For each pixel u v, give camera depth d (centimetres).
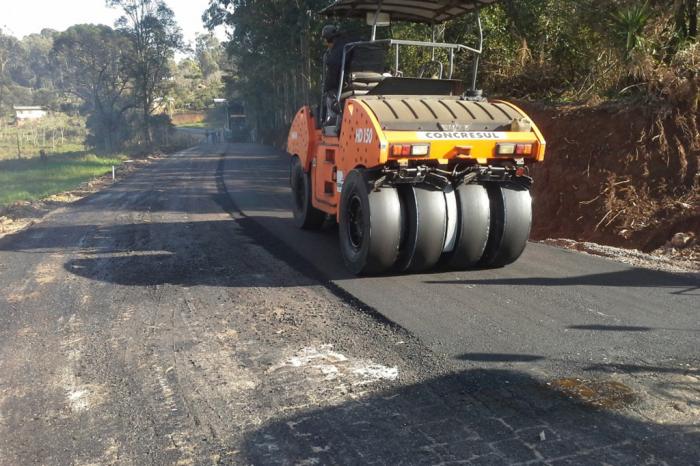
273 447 337
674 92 1026
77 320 575
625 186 1023
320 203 877
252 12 4028
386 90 719
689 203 925
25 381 442
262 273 724
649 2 1109
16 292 689
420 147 629
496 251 691
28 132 9781
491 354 450
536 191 1182
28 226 1211
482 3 757
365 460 319
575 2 1259
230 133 9931
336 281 667
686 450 318
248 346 490
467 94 767
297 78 4653
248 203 1412
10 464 333
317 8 3406
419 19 877
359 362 447
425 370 427
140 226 1129
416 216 645
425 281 659
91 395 413
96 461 332
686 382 396
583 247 827
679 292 590
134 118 8075
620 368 420
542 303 567
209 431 357
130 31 7212
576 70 1422
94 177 2905
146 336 523
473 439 335
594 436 334
